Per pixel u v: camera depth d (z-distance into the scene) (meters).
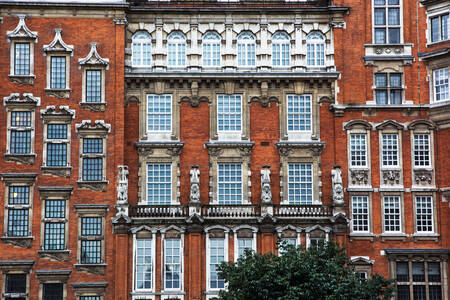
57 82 65.69
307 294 53.69
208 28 68.69
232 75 67.56
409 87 68.25
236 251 64.38
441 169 66.81
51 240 63.69
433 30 68.62
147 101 67.69
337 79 68.25
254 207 64.81
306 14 69.19
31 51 65.69
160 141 66.81
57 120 65.19
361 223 66.50
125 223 63.44
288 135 67.75
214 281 64.06
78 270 63.25
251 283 54.72
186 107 67.75
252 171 67.06
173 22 68.62
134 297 63.31
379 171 67.00
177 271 64.12
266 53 68.44
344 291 54.28
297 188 67.00
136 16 68.38
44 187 63.94
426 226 66.56
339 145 67.31
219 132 67.56
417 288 65.62
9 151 64.44
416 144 67.56
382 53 68.69
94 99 65.75
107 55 66.25
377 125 67.50
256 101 68.19
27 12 66.00
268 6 69.75
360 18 69.12
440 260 65.69
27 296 62.50
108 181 64.62
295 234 64.69
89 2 66.19
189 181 66.56
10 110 64.88
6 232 63.34
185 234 64.44
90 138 65.31
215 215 64.62
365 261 65.44
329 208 65.06
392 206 66.81
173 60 68.50
